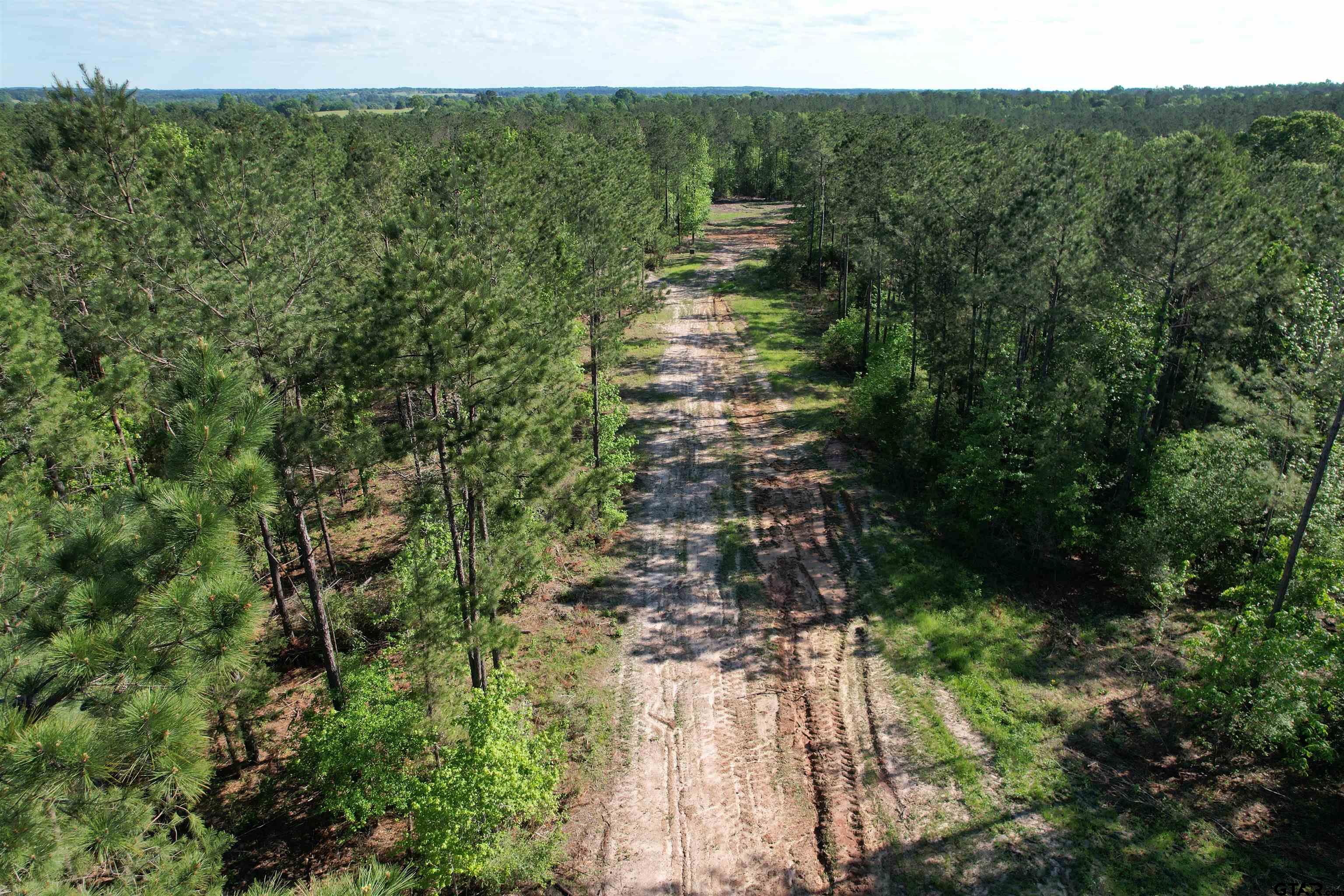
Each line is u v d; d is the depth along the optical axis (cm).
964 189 3070
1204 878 1502
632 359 4922
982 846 1576
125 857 874
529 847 1489
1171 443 2642
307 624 2236
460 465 1559
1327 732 1794
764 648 2206
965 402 3316
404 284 1453
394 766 1527
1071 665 2159
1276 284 2534
